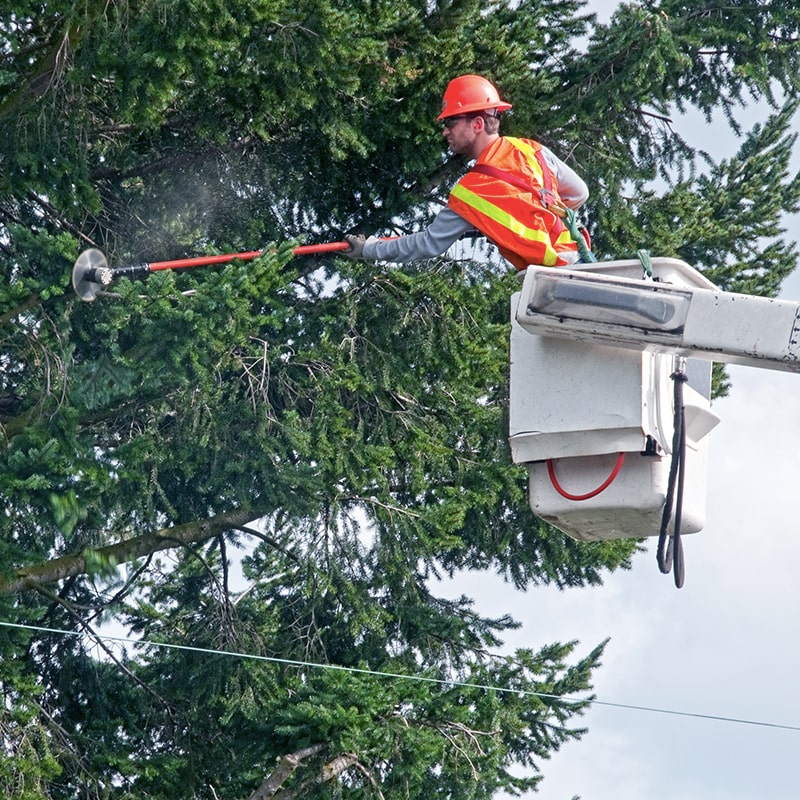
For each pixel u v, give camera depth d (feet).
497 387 169.68
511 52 146.41
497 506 177.06
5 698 142.82
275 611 174.60
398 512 158.51
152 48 124.16
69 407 136.87
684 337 64.08
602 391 67.05
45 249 138.31
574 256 82.94
